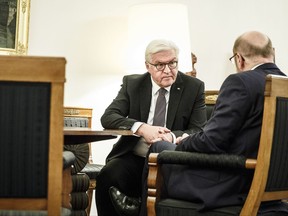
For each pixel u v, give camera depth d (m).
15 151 2.44
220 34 6.71
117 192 3.95
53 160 2.45
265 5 6.85
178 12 5.57
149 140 3.89
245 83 2.98
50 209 2.46
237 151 2.99
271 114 2.86
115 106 4.23
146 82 4.25
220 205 2.95
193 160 3.01
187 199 3.05
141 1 6.37
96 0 6.21
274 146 2.90
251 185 2.88
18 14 5.83
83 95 6.15
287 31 6.90
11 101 2.43
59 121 2.44
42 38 6.00
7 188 2.45
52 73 2.42
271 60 3.21
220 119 2.97
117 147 4.19
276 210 3.04
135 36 5.59
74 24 6.13
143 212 3.44
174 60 4.11
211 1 6.70
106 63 6.23
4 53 5.77
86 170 5.05
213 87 6.68
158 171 3.15
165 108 4.17
